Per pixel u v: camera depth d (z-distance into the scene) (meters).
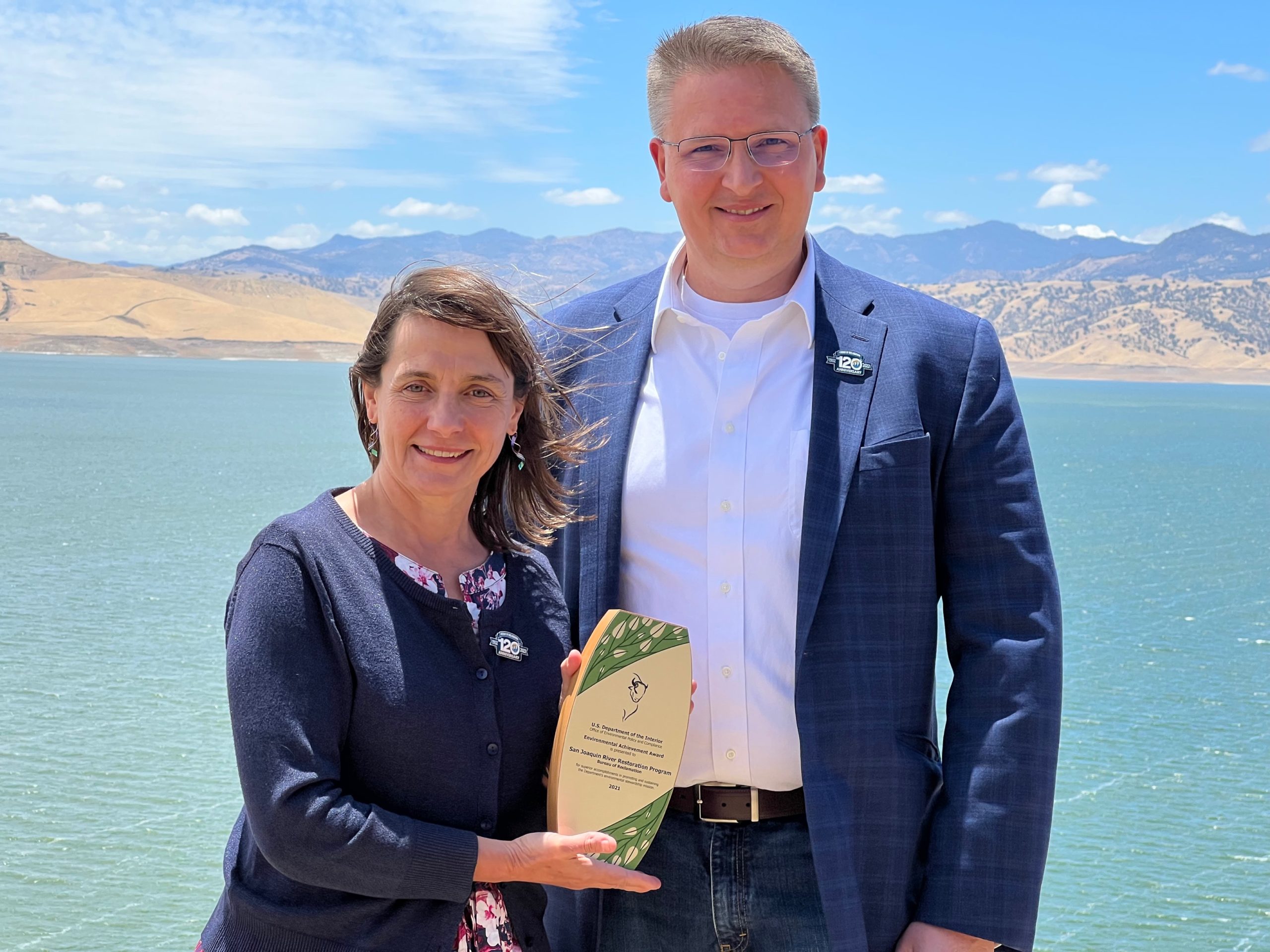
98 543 30.50
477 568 2.64
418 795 2.43
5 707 15.97
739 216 2.90
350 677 2.40
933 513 2.92
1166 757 16.11
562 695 2.69
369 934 2.37
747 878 2.92
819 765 2.78
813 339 2.98
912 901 2.87
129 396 107.75
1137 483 58.41
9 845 11.47
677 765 2.67
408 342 2.49
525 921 2.60
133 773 13.55
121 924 9.92
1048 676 2.79
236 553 29.31
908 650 2.88
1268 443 92.44
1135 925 11.00
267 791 2.27
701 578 2.91
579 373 3.16
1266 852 12.75
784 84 2.88
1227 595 28.83
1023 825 2.71
